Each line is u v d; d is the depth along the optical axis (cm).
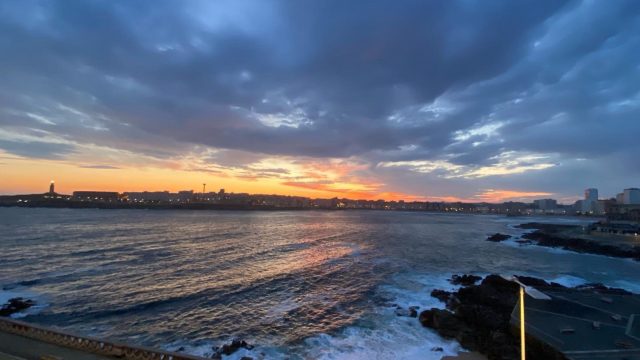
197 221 16938
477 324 3025
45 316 3262
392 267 5859
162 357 1666
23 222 13325
